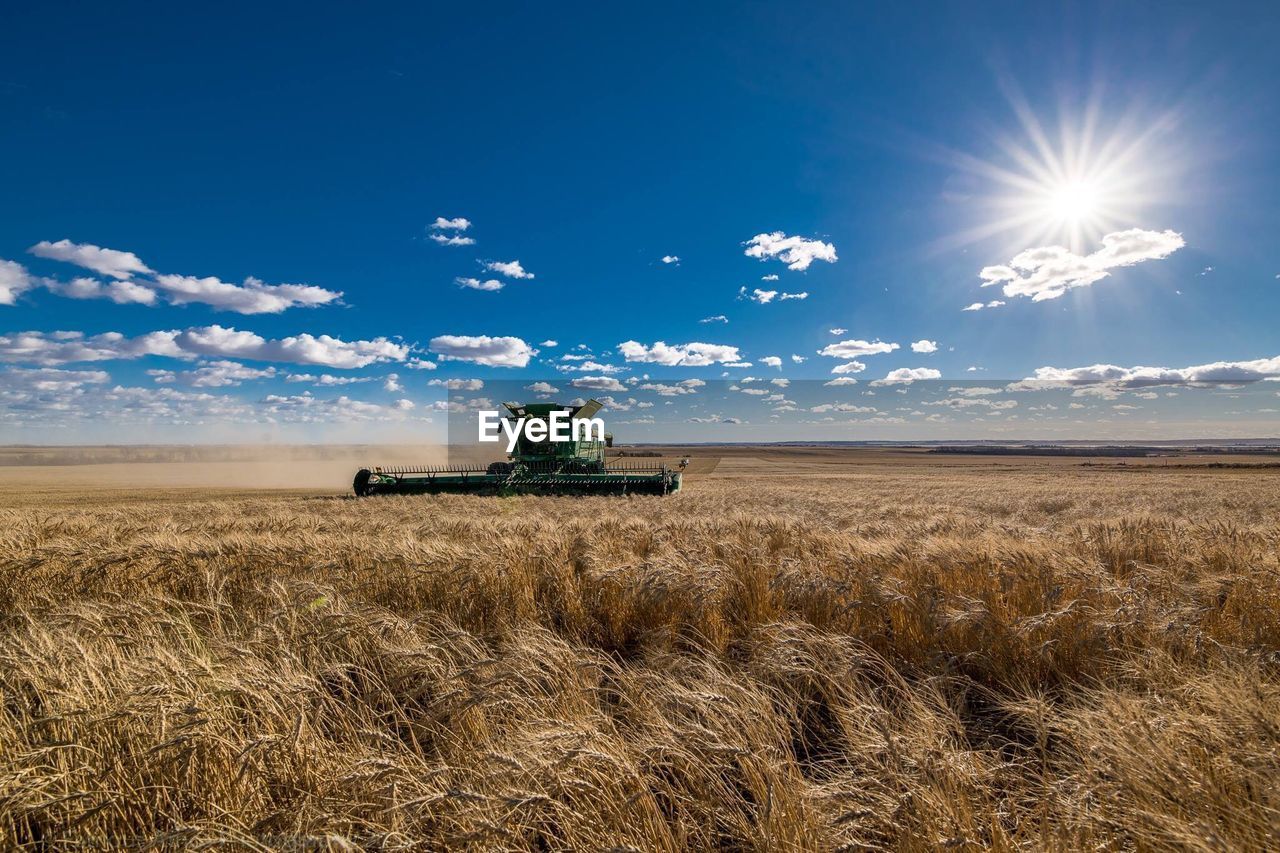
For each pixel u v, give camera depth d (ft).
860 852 8.94
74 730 10.53
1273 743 9.49
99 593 23.11
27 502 101.45
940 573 22.86
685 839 9.26
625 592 21.09
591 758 9.70
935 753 10.41
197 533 36.42
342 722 12.15
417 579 22.65
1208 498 98.68
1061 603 19.31
